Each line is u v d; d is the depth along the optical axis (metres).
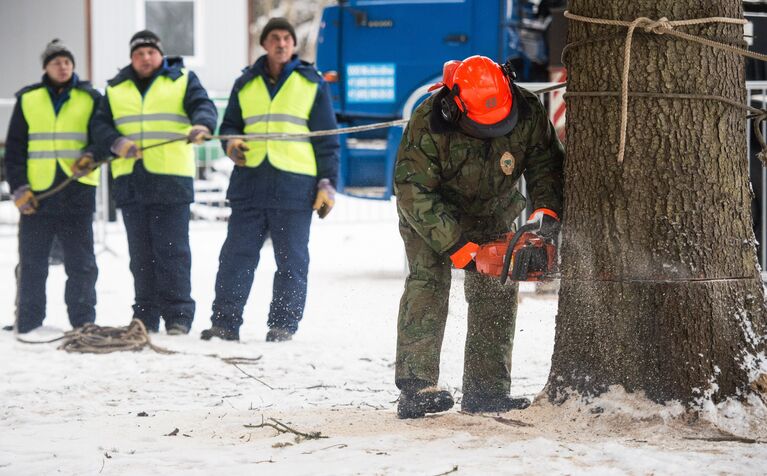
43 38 29.91
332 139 13.47
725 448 6.68
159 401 9.68
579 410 7.52
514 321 8.29
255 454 7.02
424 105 7.74
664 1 7.34
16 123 14.09
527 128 7.73
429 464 6.41
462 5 19.03
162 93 13.73
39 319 14.12
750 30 14.05
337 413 8.63
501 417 7.76
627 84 7.36
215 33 30.22
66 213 13.91
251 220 13.33
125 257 23.41
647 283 7.38
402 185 7.69
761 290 7.57
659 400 7.31
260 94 13.34
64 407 9.33
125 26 29.98
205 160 27.52
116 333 12.72
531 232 7.45
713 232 7.38
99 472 6.68
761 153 7.93
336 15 19.58
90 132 13.95
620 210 7.45
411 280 8.08
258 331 14.38
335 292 17.83
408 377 8.02
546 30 19.08
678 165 7.36
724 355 7.32
